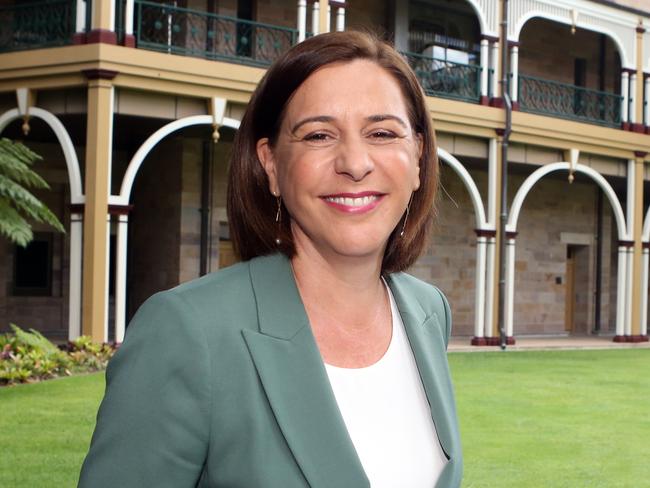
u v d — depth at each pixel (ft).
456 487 5.14
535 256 66.33
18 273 53.16
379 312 5.52
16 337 33.96
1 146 32.01
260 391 4.54
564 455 20.84
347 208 4.92
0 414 23.11
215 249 52.26
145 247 54.85
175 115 40.98
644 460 20.53
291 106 4.97
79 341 36.01
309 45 4.98
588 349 53.06
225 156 52.80
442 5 60.34
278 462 4.47
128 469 4.32
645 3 61.46
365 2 57.57
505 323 53.31
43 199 53.62
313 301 5.16
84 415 23.17
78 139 51.75
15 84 40.42
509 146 54.39
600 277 69.97
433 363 5.53
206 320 4.56
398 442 5.05
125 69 38.75
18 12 47.67
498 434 23.20
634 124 59.93
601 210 70.08
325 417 4.61
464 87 52.75
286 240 5.24
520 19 54.13
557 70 66.64
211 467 4.48
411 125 5.34
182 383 4.40
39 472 16.93
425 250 6.00
